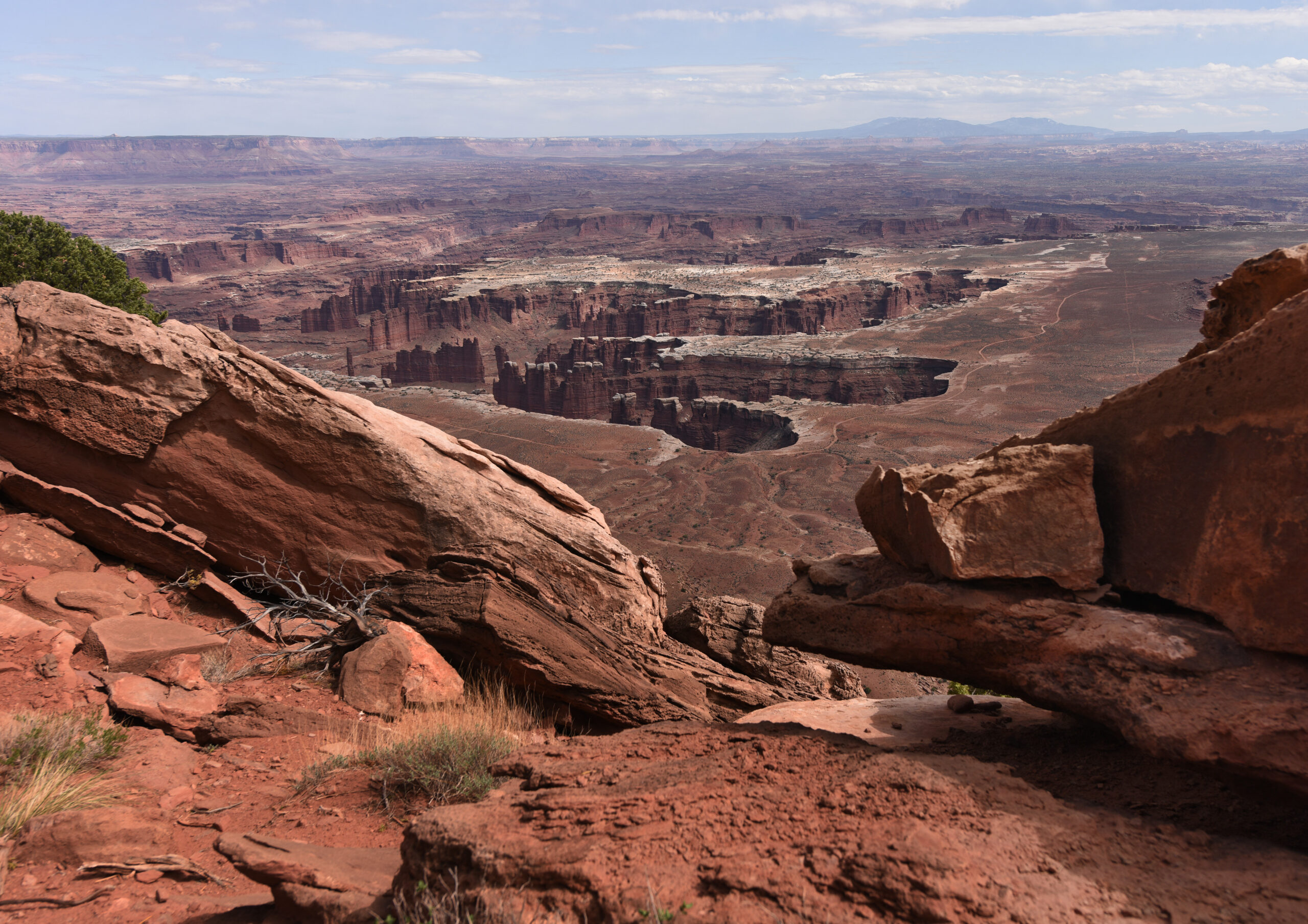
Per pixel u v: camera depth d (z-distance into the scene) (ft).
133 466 43.47
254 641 39.86
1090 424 24.41
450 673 38.27
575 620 42.27
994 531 23.67
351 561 45.55
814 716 31.81
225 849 19.12
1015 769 24.21
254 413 43.80
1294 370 19.80
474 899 15.15
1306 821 19.04
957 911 13.33
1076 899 13.89
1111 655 21.35
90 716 27.32
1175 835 16.75
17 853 19.79
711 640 53.57
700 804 17.40
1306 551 19.26
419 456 46.83
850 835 15.70
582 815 17.21
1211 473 21.33
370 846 22.81
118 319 42.45
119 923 17.87
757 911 13.75
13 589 35.99
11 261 101.76
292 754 28.81
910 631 25.25
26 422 42.22
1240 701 19.07
